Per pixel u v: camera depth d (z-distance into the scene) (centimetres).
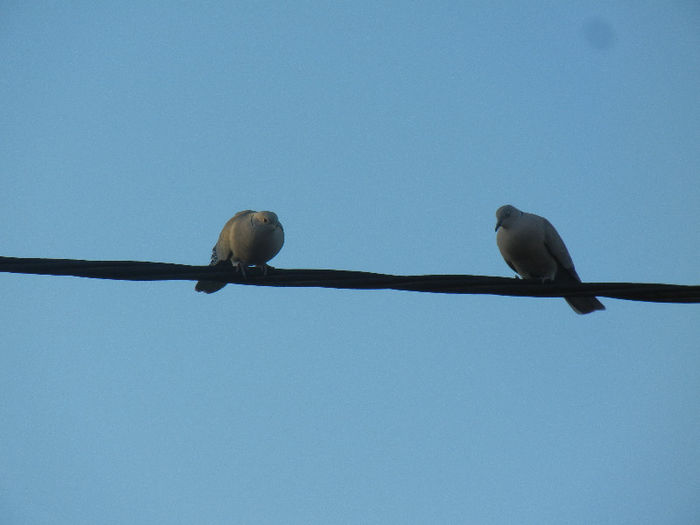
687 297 1112
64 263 1105
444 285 1136
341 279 1138
